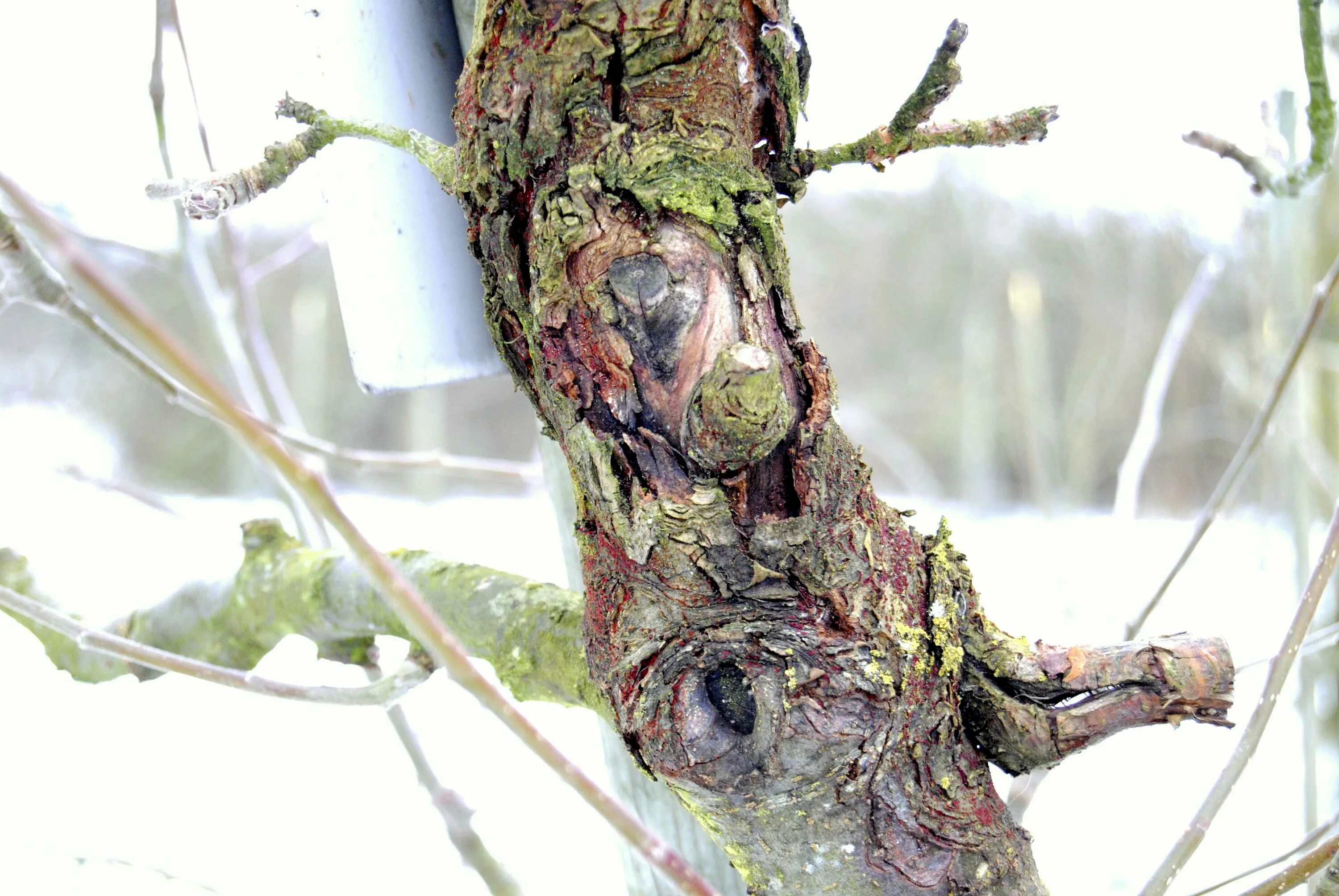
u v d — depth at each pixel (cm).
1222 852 150
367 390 82
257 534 93
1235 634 217
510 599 80
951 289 652
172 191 66
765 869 63
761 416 57
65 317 81
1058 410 434
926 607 63
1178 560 92
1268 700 71
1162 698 63
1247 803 162
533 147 60
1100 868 152
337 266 81
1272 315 148
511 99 60
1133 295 474
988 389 443
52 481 274
